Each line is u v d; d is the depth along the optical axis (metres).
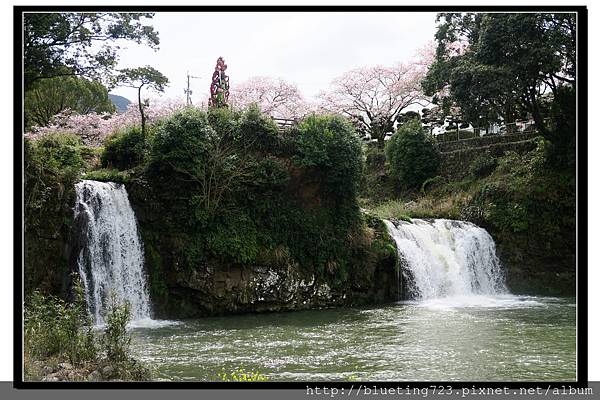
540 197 29.31
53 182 19.17
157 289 21.23
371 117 48.88
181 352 14.63
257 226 23.34
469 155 36.38
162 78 23.91
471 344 15.38
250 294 22.16
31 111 35.94
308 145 24.80
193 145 21.78
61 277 18.92
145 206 21.81
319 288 23.86
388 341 15.91
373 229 26.17
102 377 10.45
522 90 29.12
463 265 28.16
